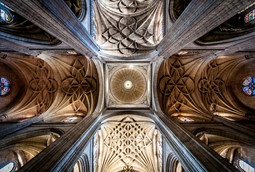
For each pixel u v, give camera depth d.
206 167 5.88
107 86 16.59
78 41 9.95
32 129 12.12
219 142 12.31
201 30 7.93
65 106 16.23
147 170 16.11
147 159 16.34
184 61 15.74
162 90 16.03
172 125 11.23
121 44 17.38
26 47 11.57
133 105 16.50
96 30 16.41
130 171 16.31
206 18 7.21
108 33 17.34
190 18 8.10
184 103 16.19
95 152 14.30
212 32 11.66
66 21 8.61
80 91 16.39
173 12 12.99
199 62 15.22
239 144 11.09
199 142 8.07
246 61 15.13
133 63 16.16
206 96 16.30
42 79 16.58
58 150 7.54
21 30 10.55
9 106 15.52
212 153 6.90
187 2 12.44
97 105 15.32
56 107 15.82
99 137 15.66
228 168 5.71
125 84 16.86
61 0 8.12
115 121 16.38
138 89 16.83
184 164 7.35
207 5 6.65
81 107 16.31
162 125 12.41
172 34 10.56
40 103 16.55
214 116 13.91
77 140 9.09
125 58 15.88
